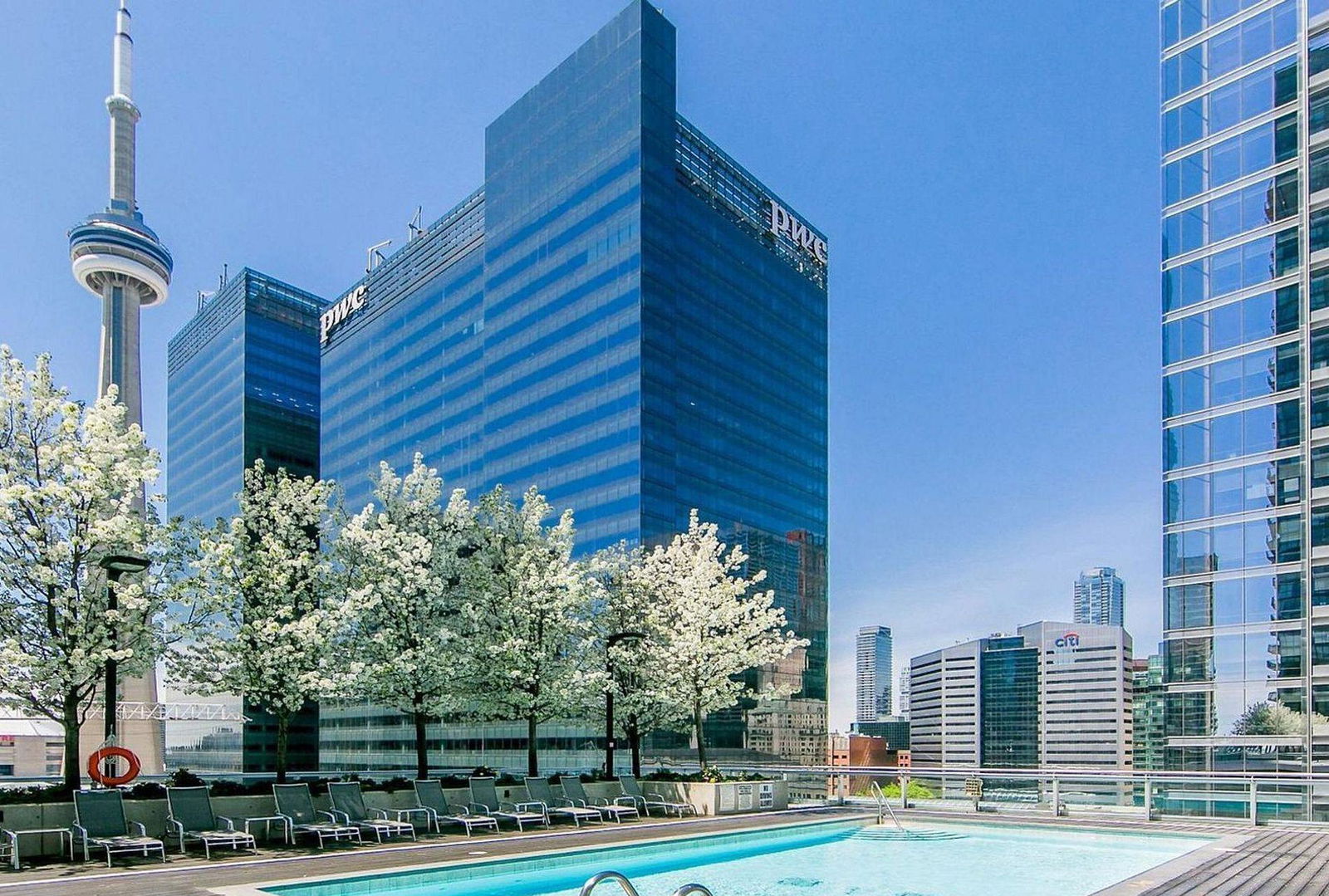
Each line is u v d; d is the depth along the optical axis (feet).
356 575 73.00
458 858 49.67
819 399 341.82
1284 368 126.72
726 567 96.32
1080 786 78.18
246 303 447.42
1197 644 129.80
